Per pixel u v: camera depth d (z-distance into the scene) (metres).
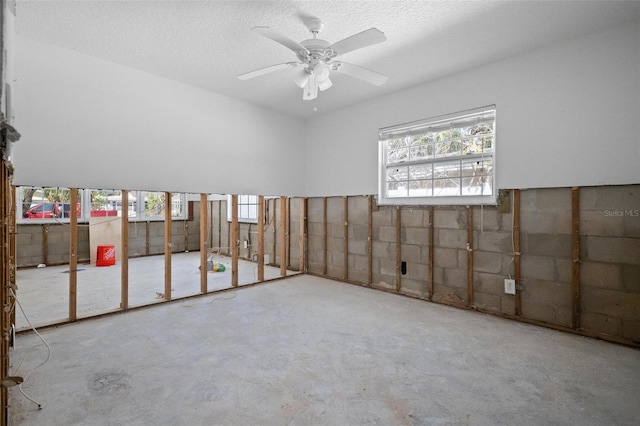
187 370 2.40
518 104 3.43
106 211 7.52
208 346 2.81
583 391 2.14
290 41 2.46
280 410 1.94
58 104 3.25
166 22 2.83
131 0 2.53
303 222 5.79
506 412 1.93
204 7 2.62
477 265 3.75
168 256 4.07
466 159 3.91
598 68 2.97
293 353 2.68
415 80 4.10
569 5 2.59
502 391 2.14
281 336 3.03
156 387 2.17
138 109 3.80
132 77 3.75
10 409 1.92
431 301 4.14
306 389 2.16
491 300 3.65
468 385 2.21
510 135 3.49
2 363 1.48
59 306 3.87
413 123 4.30
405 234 4.43
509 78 3.49
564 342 2.90
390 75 3.94
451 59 3.53
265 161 5.18
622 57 2.86
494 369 2.42
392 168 4.66
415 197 4.37
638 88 2.79
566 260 3.15
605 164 2.94
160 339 2.95
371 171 4.82
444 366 2.47
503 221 3.55
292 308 3.86
